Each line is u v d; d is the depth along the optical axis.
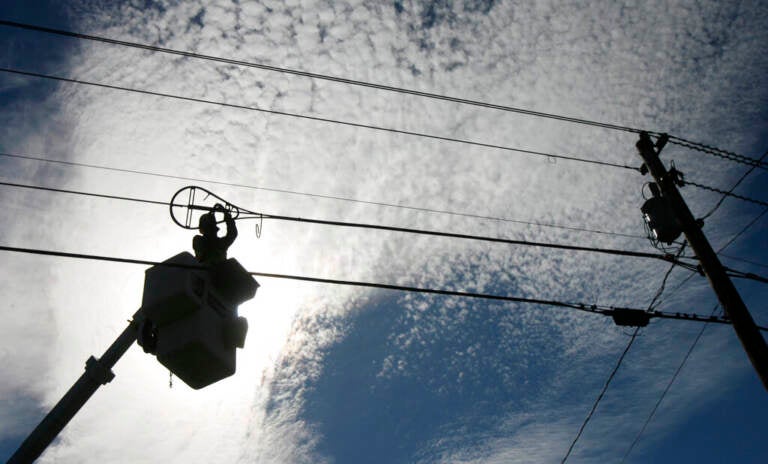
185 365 3.96
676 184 9.41
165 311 3.91
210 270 4.27
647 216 9.22
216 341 4.02
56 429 6.15
